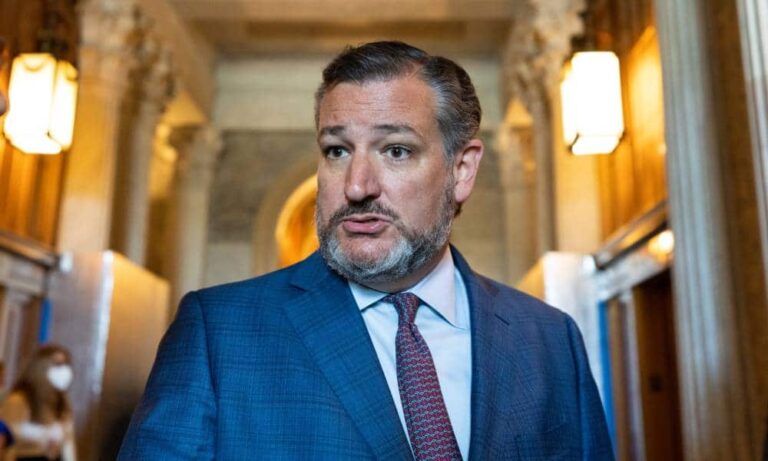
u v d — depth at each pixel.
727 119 3.62
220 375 1.57
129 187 8.15
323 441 1.48
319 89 1.72
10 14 5.70
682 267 3.59
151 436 1.49
